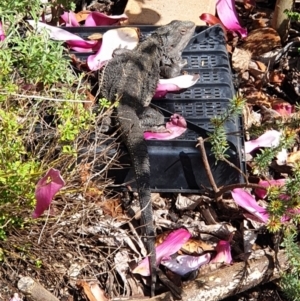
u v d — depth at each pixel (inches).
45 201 64.6
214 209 77.4
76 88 76.4
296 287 67.4
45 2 89.5
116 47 86.1
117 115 78.0
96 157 73.6
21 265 70.4
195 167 77.0
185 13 93.9
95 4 99.9
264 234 75.7
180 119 78.6
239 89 89.0
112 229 73.6
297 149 82.7
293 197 67.8
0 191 65.8
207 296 70.9
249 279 71.9
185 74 85.4
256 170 76.6
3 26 77.5
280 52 92.8
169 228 76.0
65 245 71.7
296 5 98.4
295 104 87.4
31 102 73.3
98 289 70.9
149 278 72.6
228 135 77.2
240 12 99.3
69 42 86.1
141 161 74.9
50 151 69.4
